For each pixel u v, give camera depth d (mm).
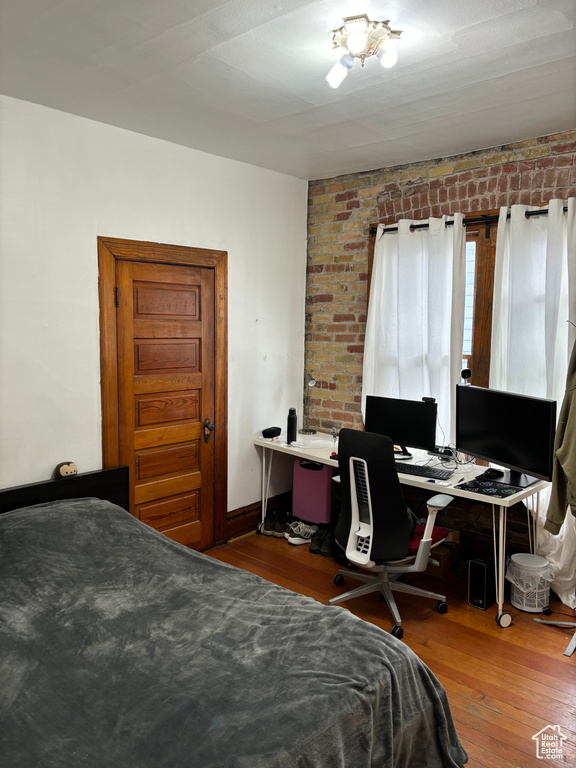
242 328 4172
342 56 2146
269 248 4316
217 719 1559
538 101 2791
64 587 2277
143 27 2098
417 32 2102
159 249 3541
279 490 4617
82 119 3113
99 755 1446
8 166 2855
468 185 3682
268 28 2092
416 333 3893
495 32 2104
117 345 3391
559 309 3270
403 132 3291
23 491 2922
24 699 1661
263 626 2020
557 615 3176
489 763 2082
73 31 2131
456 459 3605
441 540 3191
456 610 3230
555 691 2508
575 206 3158
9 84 2664
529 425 3055
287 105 2875
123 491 3369
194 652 1873
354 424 4438
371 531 2951
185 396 3811
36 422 3049
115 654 1867
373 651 1871
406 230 3867
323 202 4516
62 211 3076
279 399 4535
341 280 4441
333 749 1537
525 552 3609
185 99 2818
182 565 2496
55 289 3076
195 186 3729
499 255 3455
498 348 3500
